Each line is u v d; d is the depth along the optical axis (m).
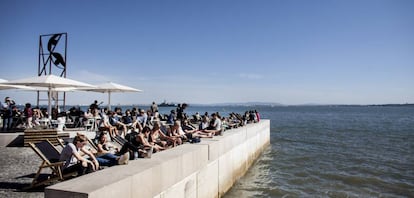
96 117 13.94
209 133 10.84
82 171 5.83
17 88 15.90
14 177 6.53
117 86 16.80
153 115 17.62
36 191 5.59
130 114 15.78
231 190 11.05
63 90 17.05
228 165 10.92
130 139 7.54
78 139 6.07
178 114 18.41
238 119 20.00
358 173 13.82
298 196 10.39
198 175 7.88
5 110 13.21
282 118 68.44
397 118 68.19
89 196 3.98
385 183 12.12
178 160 6.64
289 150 20.72
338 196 10.44
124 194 4.70
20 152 9.38
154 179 5.60
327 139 26.98
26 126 12.85
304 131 34.84
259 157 18.09
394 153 19.42
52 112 15.42
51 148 6.17
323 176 13.23
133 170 5.28
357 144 23.75
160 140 9.39
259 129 18.50
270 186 11.61
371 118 68.31
